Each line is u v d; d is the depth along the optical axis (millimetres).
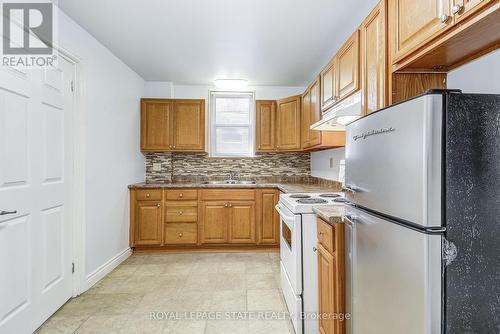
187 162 3973
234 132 4164
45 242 1880
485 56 1102
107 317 1917
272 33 2389
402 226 805
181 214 3344
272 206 3414
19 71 1656
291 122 3521
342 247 1342
